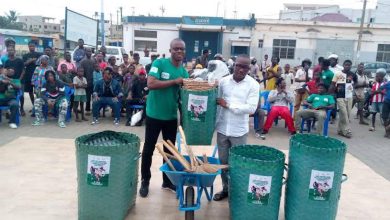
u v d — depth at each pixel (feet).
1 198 13.57
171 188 14.89
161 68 13.17
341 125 27.48
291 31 101.55
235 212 11.54
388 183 17.11
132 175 12.16
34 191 14.32
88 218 11.60
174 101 13.70
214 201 14.21
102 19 73.56
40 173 16.21
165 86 12.91
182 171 11.95
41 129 24.89
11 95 25.18
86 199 11.43
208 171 11.71
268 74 35.32
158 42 104.88
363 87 32.40
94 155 11.02
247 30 102.27
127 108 27.45
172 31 103.91
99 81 27.45
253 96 13.10
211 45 103.76
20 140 21.45
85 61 30.40
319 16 128.36
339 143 11.71
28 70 28.78
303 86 30.71
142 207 13.37
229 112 13.39
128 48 105.50
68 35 45.50
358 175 18.04
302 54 102.42
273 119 26.48
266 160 11.44
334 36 100.73
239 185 11.23
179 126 13.29
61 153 19.24
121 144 11.40
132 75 29.55
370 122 33.60
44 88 26.45
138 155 12.29
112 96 27.58
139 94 27.48
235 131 13.46
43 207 13.03
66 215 12.55
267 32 102.12
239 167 11.12
